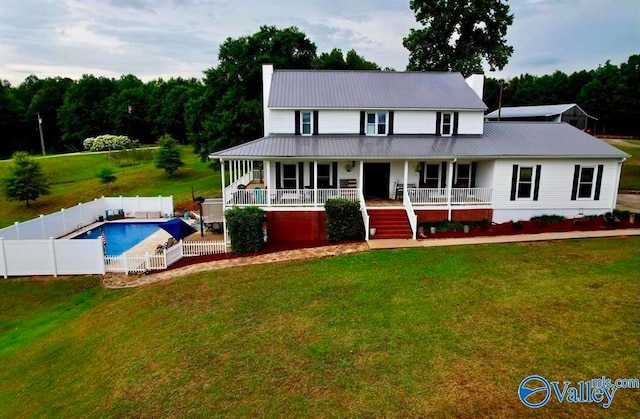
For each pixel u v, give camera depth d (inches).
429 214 856.3
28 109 3479.3
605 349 373.1
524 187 865.5
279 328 466.0
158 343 462.0
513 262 620.4
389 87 1040.8
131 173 1811.0
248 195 843.4
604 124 2758.4
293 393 351.3
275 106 928.9
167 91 3634.4
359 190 842.2
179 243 794.8
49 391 412.5
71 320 581.9
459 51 1824.6
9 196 1343.5
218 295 585.0
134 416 345.7
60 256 742.5
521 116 2269.9
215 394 360.5
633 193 1206.3
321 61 1798.7
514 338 402.9
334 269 645.9
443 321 448.5
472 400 322.3
